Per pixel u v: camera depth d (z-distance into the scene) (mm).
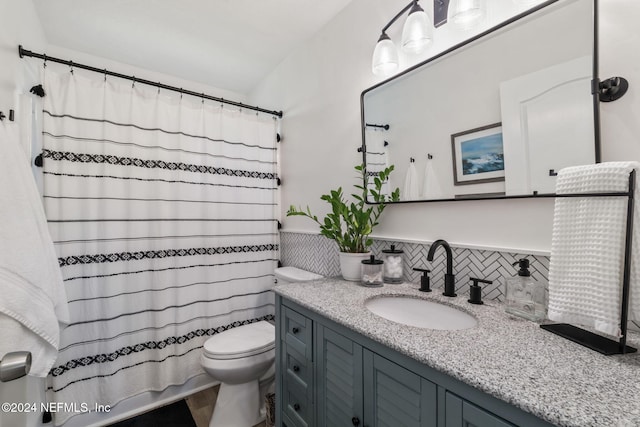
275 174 2305
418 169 1296
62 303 1220
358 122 1615
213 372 1506
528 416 504
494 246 1052
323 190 1880
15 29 1348
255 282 2184
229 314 2064
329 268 1801
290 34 1980
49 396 1525
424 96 1271
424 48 1238
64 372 1528
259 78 2605
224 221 2053
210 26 1886
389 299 1192
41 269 1052
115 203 1673
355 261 1386
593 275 678
